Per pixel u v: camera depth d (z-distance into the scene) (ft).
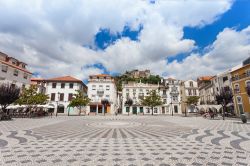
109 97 162.71
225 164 15.83
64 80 151.23
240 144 24.49
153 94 156.87
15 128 41.88
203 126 49.19
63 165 15.23
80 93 132.05
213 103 146.92
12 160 16.51
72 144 23.94
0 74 102.32
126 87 184.14
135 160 16.90
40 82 158.40
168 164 15.75
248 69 105.09
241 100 110.73
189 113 175.32
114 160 16.87
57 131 37.40
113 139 28.02
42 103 97.86
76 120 72.38
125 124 54.44
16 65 120.37
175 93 181.47
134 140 27.20
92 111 157.07
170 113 177.06
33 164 15.39
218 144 24.45
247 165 15.56
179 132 36.65
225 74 132.98
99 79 167.02
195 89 192.44
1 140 26.58
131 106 178.91
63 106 148.15
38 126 46.96
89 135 32.07
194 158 17.69
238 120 74.13
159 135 32.48
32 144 23.77
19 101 89.20
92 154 18.93
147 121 69.56
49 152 19.62
